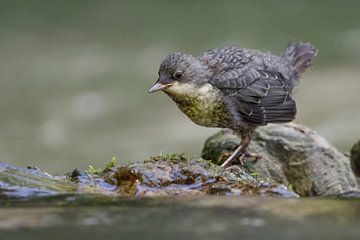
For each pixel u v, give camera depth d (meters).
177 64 10.17
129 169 7.85
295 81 11.53
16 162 15.09
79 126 16.84
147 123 16.89
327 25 21.67
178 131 16.48
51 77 19.33
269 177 9.95
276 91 10.86
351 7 22.98
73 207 6.75
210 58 10.66
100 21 22.91
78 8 24.00
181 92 10.24
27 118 17.31
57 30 22.28
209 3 24.06
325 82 18.42
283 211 6.45
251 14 22.88
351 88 18.00
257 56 11.11
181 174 7.84
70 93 18.48
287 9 23.16
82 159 15.16
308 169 10.12
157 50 20.61
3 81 19.20
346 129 15.95
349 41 20.48
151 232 5.86
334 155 10.27
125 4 24.25
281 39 20.62
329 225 5.98
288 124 10.88
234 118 10.45
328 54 19.92
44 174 7.93
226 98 10.46
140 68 19.56
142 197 7.23
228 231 5.83
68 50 20.97
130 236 5.77
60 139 16.14
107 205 6.81
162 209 6.57
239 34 21.23
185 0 24.30
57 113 17.58
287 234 5.73
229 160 9.88
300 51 11.77
